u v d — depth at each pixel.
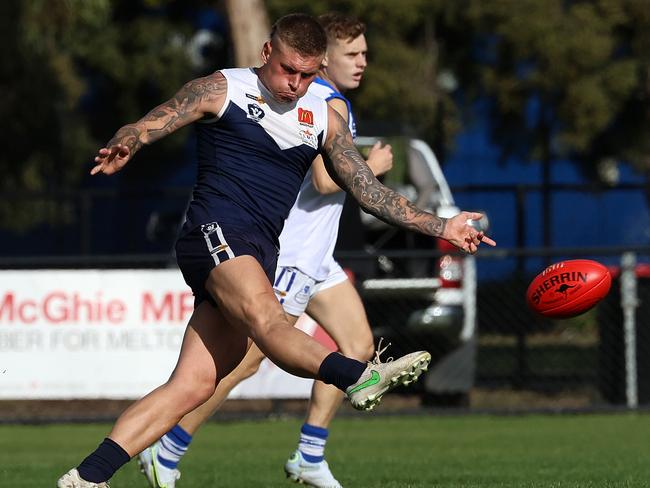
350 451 34.31
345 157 19.69
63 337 39.41
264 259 18.92
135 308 39.50
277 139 19.16
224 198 18.98
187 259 18.89
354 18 26.27
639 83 72.94
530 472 28.73
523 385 48.19
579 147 72.44
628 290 44.47
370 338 25.20
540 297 21.09
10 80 71.25
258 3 54.09
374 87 69.88
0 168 72.81
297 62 18.59
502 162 76.69
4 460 32.84
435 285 43.03
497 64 73.62
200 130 19.39
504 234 68.19
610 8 70.88
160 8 75.31
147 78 74.94
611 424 40.94
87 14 65.25
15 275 39.47
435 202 48.16
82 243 56.72
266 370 39.75
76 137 74.62
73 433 40.34
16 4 68.94
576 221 68.00
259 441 37.16
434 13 72.44
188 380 18.86
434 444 36.03
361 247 45.25
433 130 70.94
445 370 43.88
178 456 23.86
